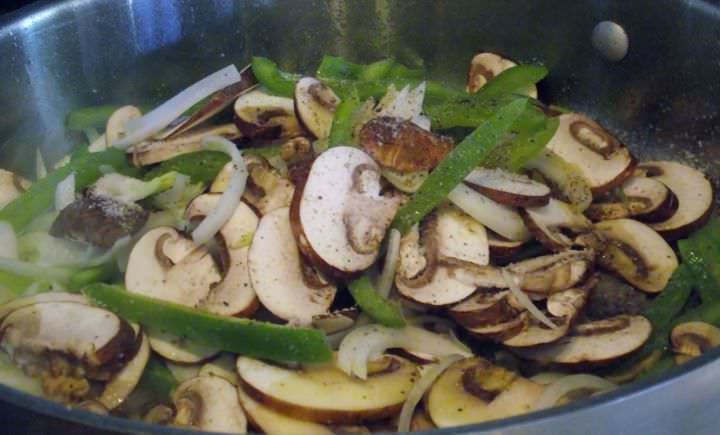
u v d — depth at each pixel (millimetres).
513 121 346
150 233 355
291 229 339
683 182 395
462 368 313
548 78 447
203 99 423
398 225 340
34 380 316
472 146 344
